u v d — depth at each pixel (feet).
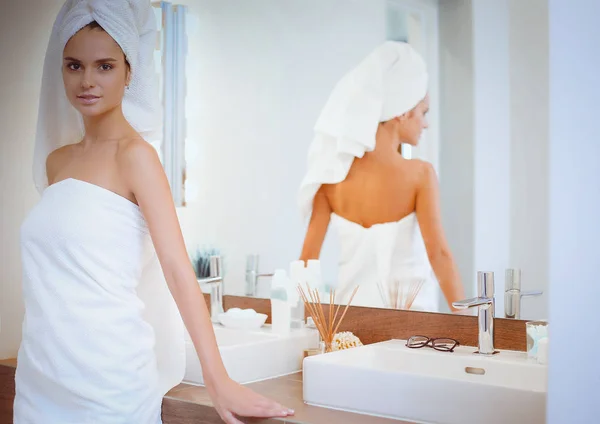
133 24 6.14
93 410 5.63
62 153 6.37
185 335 7.23
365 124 7.29
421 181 6.90
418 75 6.90
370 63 7.24
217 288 8.17
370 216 7.26
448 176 6.73
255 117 8.18
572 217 4.09
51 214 5.71
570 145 4.09
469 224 6.59
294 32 7.83
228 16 8.37
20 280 8.02
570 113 4.09
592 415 4.11
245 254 8.33
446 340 6.47
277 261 8.05
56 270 5.72
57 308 5.68
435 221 6.82
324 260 7.61
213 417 5.68
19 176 8.04
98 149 6.01
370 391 5.39
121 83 6.08
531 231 6.23
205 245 8.70
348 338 6.88
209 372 5.49
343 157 7.46
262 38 8.09
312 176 7.71
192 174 8.77
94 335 5.64
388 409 5.32
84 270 5.64
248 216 8.29
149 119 6.56
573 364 4.09
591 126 4.03
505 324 6.38
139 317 5.85
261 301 8.20
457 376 6.00
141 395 5.78
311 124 7.72
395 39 7.05
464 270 6.63
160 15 8.89
